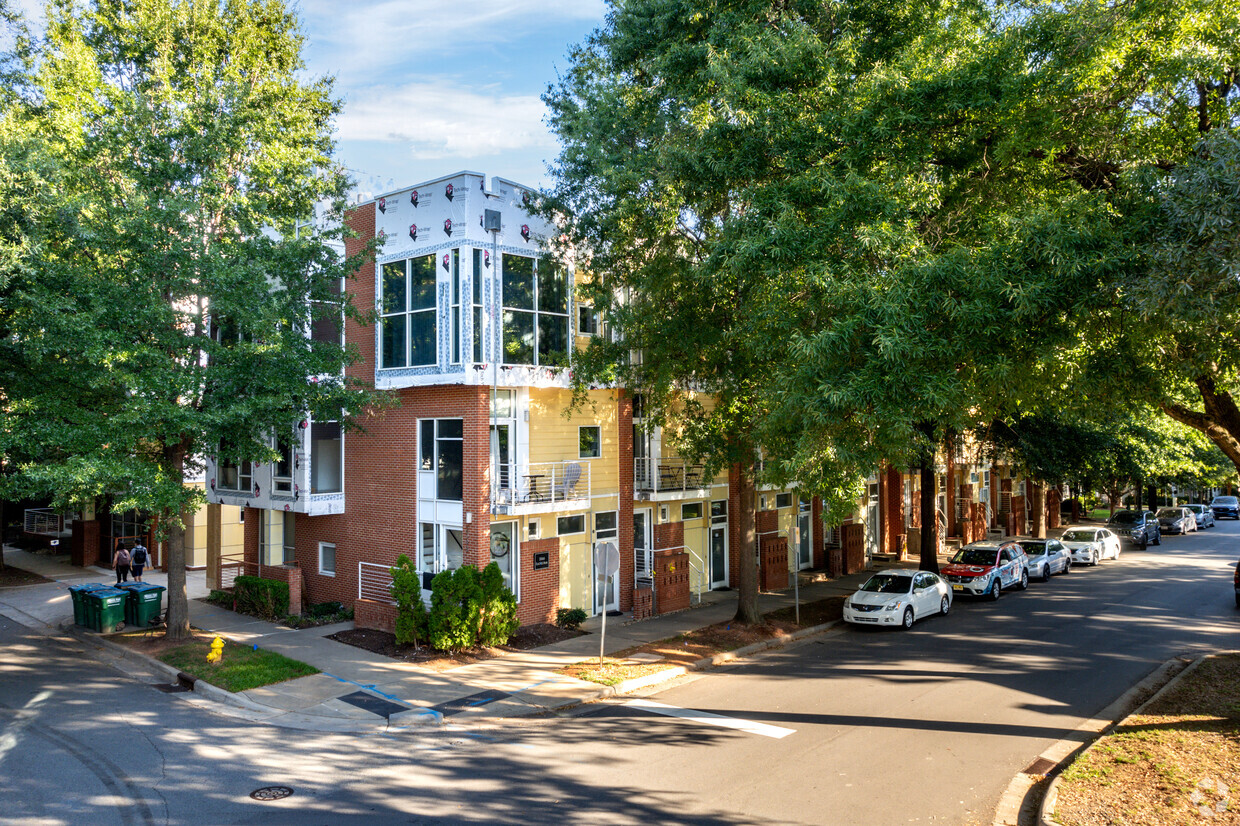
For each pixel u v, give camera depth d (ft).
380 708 43.88
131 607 64.23
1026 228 35.35
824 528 99.81
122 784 33.14
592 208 58.90
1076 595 84.28
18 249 45.01
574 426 67.92
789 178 43.50
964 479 129.08
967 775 34.09
